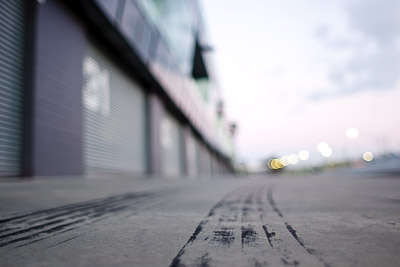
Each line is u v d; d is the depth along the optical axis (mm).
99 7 8148
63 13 7648
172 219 1657
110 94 11016
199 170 30422
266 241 1072
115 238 1148
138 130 14008
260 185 6277
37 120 6395
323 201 2732
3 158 5660
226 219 1645
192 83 25500
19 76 6258
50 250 971
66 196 3256
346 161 55594
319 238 1117
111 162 10812
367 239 1093
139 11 11156
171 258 855
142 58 12297
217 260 829
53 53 7117
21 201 2699
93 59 9711
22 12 6496
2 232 1298
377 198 3025
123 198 3047
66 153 7383
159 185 6148
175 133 21547
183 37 20906
